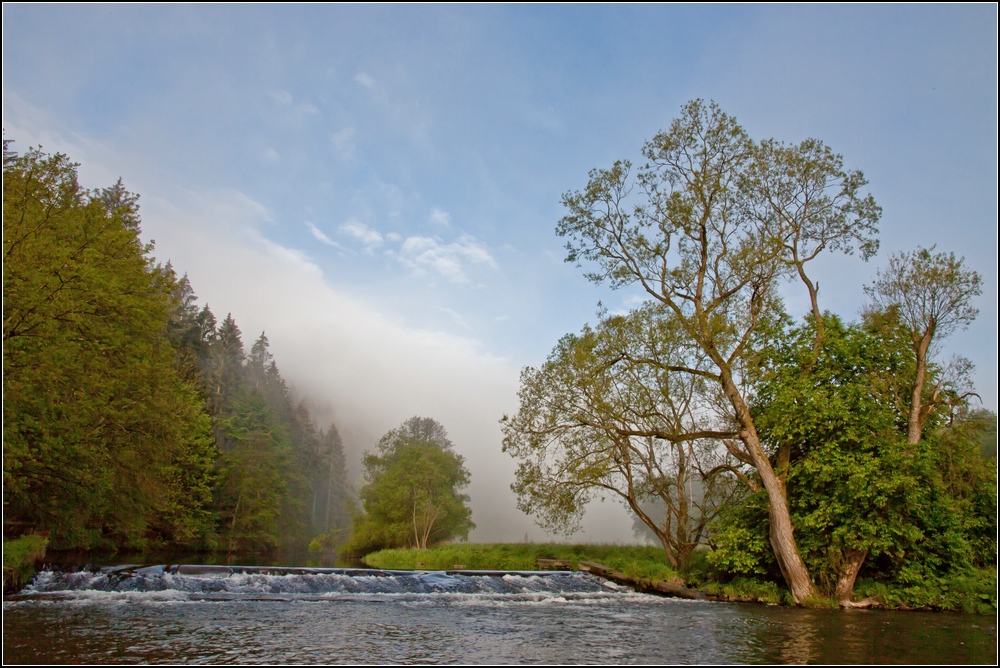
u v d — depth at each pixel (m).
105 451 25.36
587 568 29.33
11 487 21.88
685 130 23.89
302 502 84.00
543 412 27.86
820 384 21.89
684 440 24.97
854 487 18.92
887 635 13.55
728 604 19.47
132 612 14.08
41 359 18.58
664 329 25.83
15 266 17.11
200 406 52.50
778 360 23.14
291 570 21.50
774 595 20.25
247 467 61.75
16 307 17.72
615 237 24.14
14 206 19.36
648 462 28.20
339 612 15.14
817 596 19.19
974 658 11.14
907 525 19.14
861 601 19.14
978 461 21.98
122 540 41.22
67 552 33.84
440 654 10.44
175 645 10.50
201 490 51.47
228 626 12.59
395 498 58.34
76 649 9.96
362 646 10.95
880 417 20.58
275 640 11.24
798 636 13.18
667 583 23.75
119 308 22.31
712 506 27.66
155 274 26.62
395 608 16.28
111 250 23.09
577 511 28.41
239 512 60.72
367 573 22.27
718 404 26.55
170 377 27.98
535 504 28.44
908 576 19.19
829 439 20.75
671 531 30.47
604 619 15.30
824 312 23.75
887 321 23.95
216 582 19.17
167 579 19.12
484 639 12.06
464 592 20.62
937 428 22.81
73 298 19.61
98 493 26.30
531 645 11.55
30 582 18.19
